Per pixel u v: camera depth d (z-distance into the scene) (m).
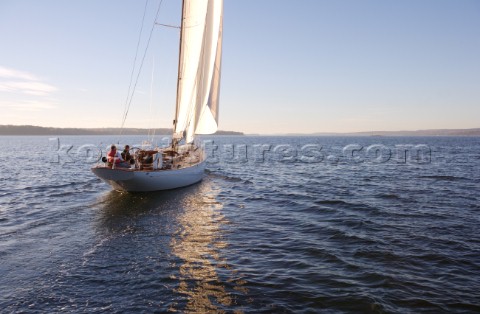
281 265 8.23
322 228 11.60
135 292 6.74
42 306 6.17
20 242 9.61
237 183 23.05
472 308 6.26
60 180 22.73
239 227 11.68
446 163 39.28
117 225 11.55
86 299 6.44
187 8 20.00
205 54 21.48
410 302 6.47
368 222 12.38
